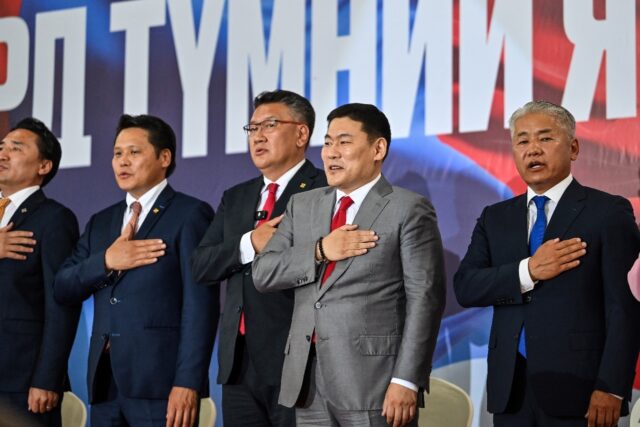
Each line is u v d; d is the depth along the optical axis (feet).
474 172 19.07
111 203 22.38
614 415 12.73
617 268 13.23
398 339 12.90
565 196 14.03
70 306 16.78
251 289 14.52
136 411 15.53
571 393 13.07
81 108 22.93
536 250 13.67
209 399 18.38
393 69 19.99
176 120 21.99
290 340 13.25
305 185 15.31
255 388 14.23
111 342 15.66
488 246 14.49
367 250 12.96
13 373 16.96
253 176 21.13
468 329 18.78
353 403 12.53
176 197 16.62
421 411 17.26
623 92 18.03
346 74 20.43
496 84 19.06
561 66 18.54
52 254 17.33
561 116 14.30
